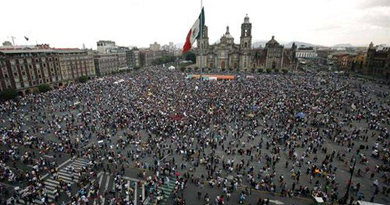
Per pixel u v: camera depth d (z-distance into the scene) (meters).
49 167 34.16
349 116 55.19
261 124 51.16
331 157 35.84
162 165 35.22
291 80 105.69
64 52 108.31
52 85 100.25
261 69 149.50
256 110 59.22
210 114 56.22
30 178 31.19
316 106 61.88
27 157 35.44
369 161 35.97
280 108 60.22
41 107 64.06
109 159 36.12
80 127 48.41
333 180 30.36
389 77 116.00
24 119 54.25
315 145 41.16
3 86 79.44
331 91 80.31
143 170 34.00
